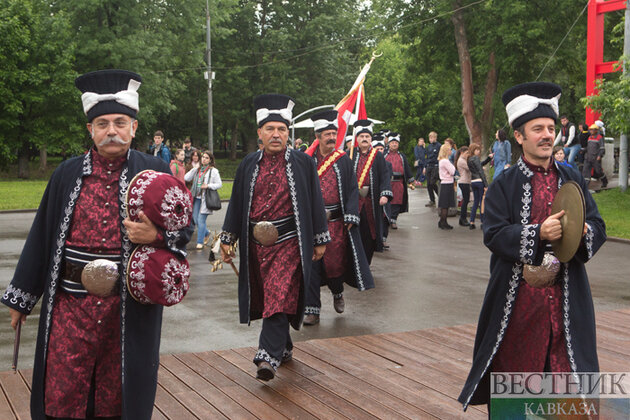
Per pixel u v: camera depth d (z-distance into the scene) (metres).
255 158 4.88
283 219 4.79
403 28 28.59
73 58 33.97
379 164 8.52
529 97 3.26
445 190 13.88
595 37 18.89
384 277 8.83
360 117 10.15
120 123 3.13
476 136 27.36
